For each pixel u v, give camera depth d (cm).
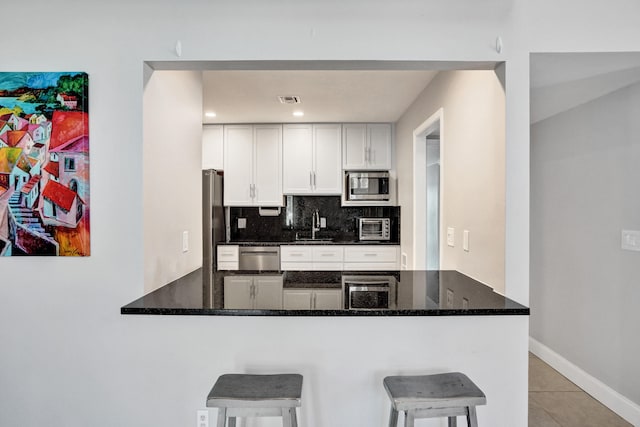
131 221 163
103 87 162
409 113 355
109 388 162
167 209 190
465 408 134
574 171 260
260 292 180
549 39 161
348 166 430
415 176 330
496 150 172
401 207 395
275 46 163
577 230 258
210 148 434
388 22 163
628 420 215
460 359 159
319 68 173
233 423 149
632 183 213
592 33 161
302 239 461
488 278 183
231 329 158
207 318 159
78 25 162
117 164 162
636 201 211
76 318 163
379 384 159
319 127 430
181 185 208
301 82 286
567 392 251
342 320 158
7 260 163
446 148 244
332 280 209
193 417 160
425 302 161
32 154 158
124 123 162
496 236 173
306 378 159
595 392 241
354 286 194
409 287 190
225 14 163
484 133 185
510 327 158
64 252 161
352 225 465
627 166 216
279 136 432
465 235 212
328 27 163
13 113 158
